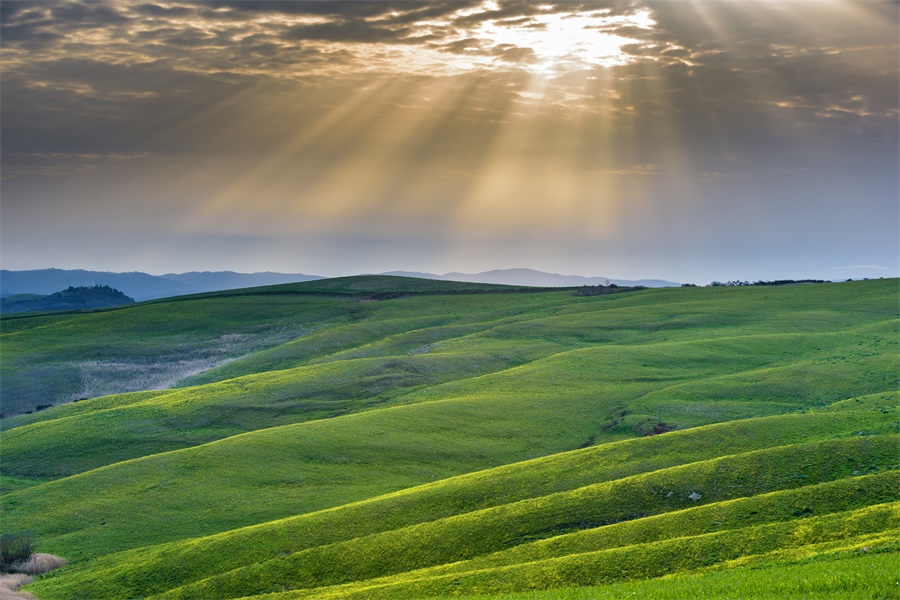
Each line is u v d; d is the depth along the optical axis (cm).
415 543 6700
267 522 8100
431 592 5503
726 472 7019
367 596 5612
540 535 6562
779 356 14188
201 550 7219
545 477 8019
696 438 8456
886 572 3600
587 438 10650
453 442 10525
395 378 13962
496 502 7638
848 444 7044
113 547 7919
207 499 8988
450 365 14688
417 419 11250
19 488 10244
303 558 6712
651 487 7012
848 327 16412
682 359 14088
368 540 6869
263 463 9894
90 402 14138
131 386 16312
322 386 13712
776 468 6931
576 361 14100
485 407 11738
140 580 6875
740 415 10844
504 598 4428
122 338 19925
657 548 5506
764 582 3884
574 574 5378
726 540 5422
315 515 7775
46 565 7512
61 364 17450
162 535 8169
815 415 8881
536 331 17262
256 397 13288
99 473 9862
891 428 7850
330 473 9638
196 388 14162
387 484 9331
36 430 12388
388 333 19038
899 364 12131
